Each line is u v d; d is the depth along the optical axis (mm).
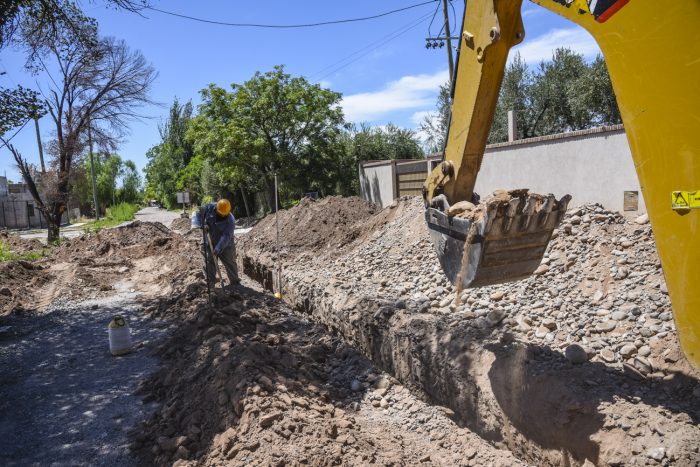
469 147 3986
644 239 5852
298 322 7789
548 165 8961
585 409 3635
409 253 8453
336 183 27453
